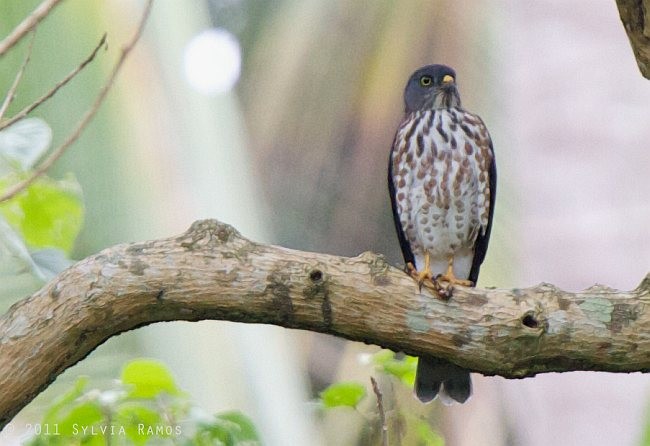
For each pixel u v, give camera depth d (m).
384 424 7.67
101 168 11.05
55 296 7.08
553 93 12.37
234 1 19.56
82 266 7.14
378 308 7.28
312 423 10.46
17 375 6.99
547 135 12.30
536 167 12.28
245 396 10.32
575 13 12.47
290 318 7.30
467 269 11.45
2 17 11.20
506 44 15.88
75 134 7.23
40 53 11.19
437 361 8.35
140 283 7.10
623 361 7.34
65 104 11.15
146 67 11.62
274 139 17.86
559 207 12.10
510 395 13.78
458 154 10.95
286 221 17.75
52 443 7.65
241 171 11.95
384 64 17.12
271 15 19.12
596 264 11.86
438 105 11.27
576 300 7.32
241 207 11.51
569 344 7.30
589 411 11.72
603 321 7.28
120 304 7.12
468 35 16.16
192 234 7.25
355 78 17.42
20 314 7.06
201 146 11.52
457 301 7.31
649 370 7.43
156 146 11.32
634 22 7.46
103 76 11.31
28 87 11.13
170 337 10.32
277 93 17.81
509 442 13.92
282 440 10.19
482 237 11.32
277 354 10.68
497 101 15.46
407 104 11.52
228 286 7.15
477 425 13.88
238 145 12.17
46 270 8.70
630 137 12.09
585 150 12.14
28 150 8.80
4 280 9.82
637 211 11.90
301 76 17.72
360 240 18.03
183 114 11.60
